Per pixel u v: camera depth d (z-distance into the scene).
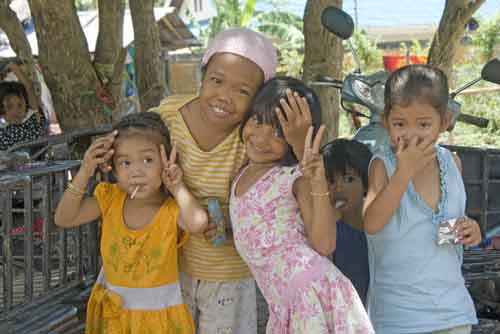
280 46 21.89
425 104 2.47
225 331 2.92
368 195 2.68
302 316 2.48
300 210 2.58
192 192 2.88
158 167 2.75
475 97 15.58
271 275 2.58
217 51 2.67
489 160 3.73
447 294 2.61
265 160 2.64
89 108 5.83
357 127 4.29
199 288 2.91
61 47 5.71
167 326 2.80
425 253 2.61
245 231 2.62
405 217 2.62
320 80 4.19
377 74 3.80
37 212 4.31
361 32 19.92
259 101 2.55
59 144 4.12
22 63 6.91
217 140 2.81
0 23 6.82
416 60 18.53
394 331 2.62
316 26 6.07
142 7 7.21
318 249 2.52
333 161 2.98
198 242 2.87
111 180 3.40
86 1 27.38
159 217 2.77
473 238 2.60
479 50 18.62
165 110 2.92
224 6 22.62
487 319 3.98
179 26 14.05
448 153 2.76
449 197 2.66
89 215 2.86
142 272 2.78
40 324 2.95
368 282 3.01
